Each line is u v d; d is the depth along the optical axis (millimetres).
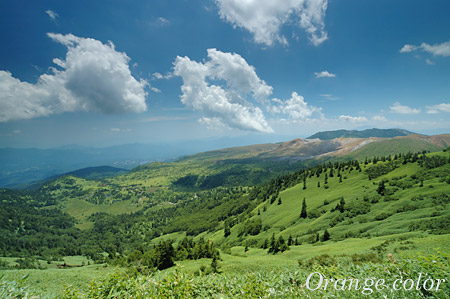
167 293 6848
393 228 78125
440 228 58531
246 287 7090
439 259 6277
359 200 129125
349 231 92625
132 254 86188
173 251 66625
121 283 7301
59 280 40062
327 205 147750
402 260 7203
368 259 26953
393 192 121625
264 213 188750
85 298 7027
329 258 29109
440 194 95750
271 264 45688
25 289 6254
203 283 7516
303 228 126250
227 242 178500
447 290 5598
